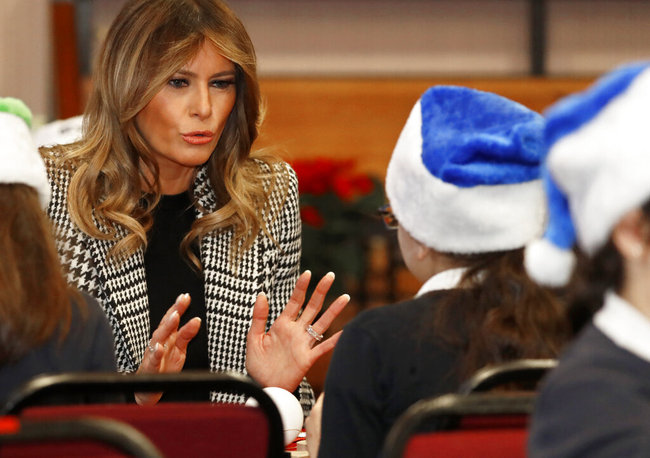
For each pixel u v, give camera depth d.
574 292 2.34
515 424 2.93
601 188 2.10
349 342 3.41
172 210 5.11
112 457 2.72
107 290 4.82
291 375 4.42
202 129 4.79
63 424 2.38
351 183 10.73
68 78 15.75
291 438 4.31
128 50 4.77
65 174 4.91
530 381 2.88
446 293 3.41
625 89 2.15
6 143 3.33
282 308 5.28
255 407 3.07
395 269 14.35
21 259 3.25
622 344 2.15
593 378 2.11
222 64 4.83
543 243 2.34
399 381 3.30
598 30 17.81
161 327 4.19
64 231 4.84
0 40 15.47
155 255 5.02
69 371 3.38
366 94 17.69
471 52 17.77
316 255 10.34
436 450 2.69
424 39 17.69
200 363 5.00
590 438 2.04
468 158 3.44
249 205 5.09
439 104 3.67
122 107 4.79
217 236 5.11
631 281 2.18
